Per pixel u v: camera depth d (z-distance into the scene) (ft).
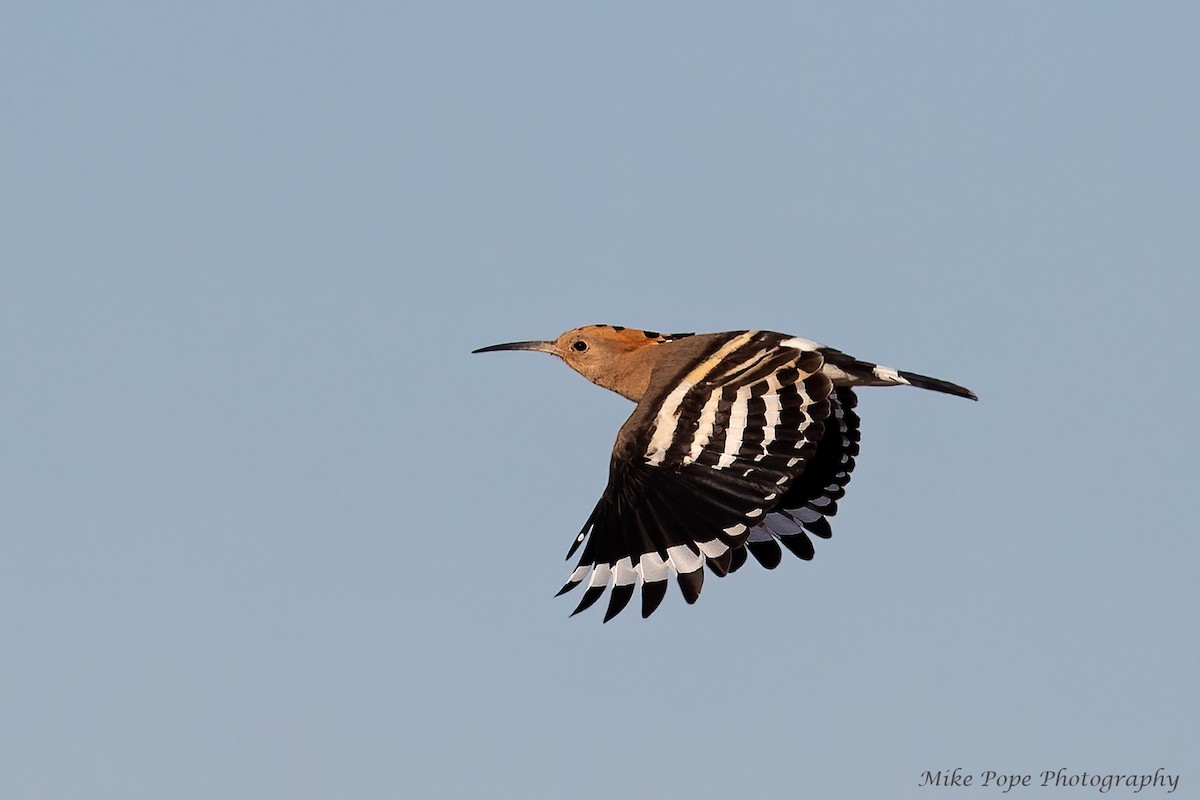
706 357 44.01
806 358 43.09
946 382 45.37
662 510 40.93
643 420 42.50
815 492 46.44
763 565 46.21
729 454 41.39
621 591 40.14
